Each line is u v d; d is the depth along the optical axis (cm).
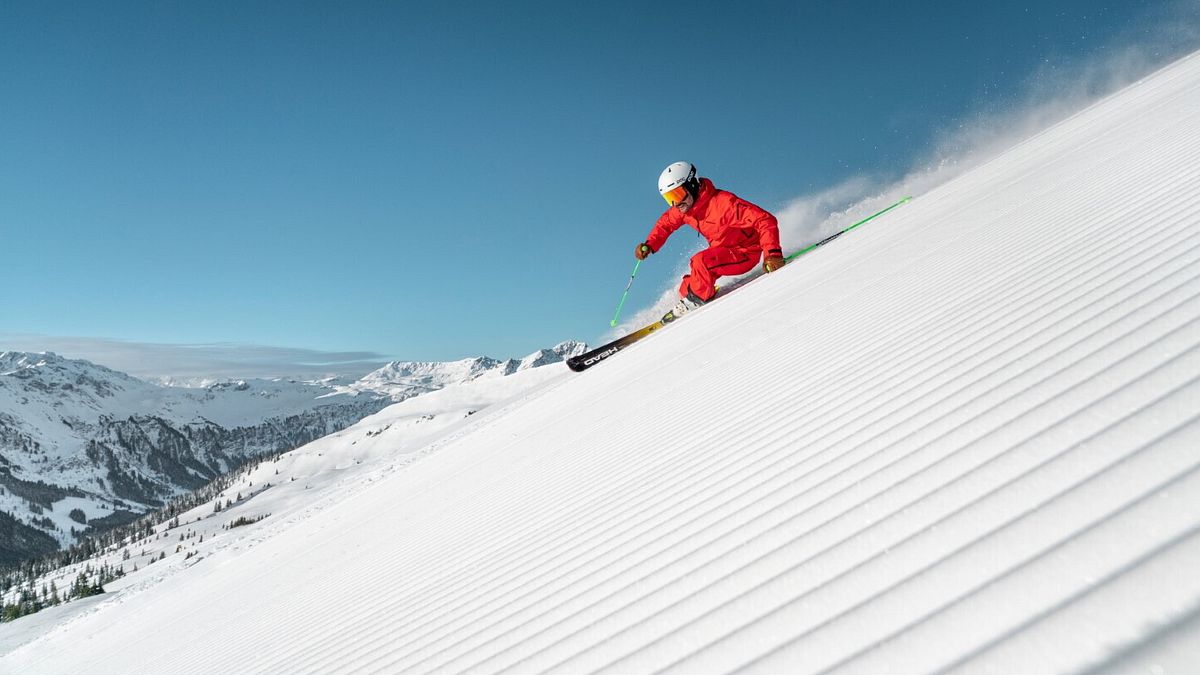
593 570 203
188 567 1280
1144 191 333
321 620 328
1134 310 183
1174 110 524
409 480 759
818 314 450
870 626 99
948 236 485
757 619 121
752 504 189
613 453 367
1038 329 211
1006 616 85
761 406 304
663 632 136
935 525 120
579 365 1020
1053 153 650
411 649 216
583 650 148
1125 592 77
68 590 10900
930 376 221
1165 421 112
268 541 940
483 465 566
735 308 710
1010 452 134
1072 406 140
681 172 884
